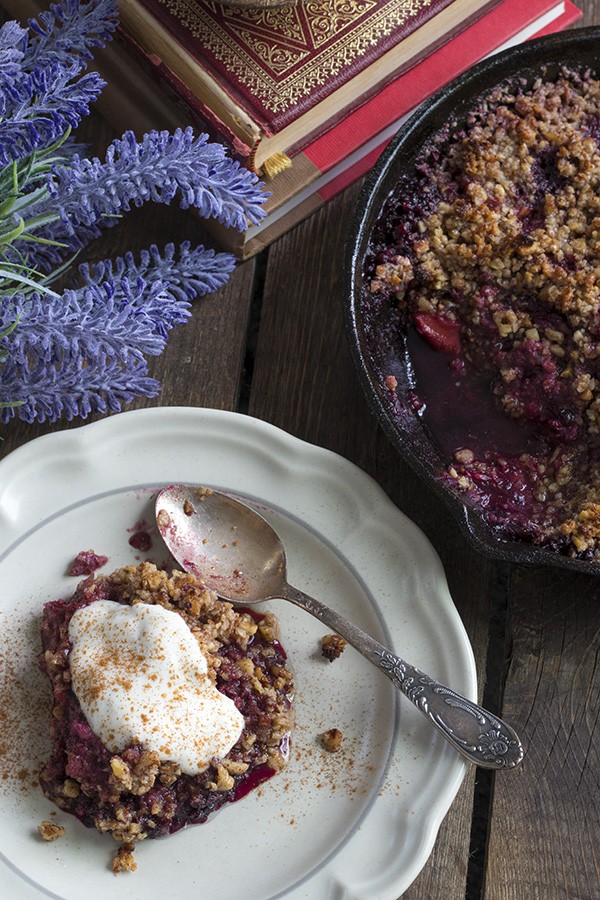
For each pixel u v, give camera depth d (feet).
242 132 2.75
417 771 2.68
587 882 2.72
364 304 2.75
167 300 2.72
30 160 2.60
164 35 2.75
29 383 2.69
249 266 2.96
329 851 2.65
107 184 2.61
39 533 2.78
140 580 2.69
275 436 2.79
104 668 2.62
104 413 2.90
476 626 2.81
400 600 2.75
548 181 2.80
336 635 2.74
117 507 2.80
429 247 2.78
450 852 2.73
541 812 2.75
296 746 2.71
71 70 2.63
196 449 2.81
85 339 2.61
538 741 2.77
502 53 2.75
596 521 2.69
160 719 2.59
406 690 2.66
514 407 2.79
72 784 2.64
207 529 2.78
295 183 2.88
